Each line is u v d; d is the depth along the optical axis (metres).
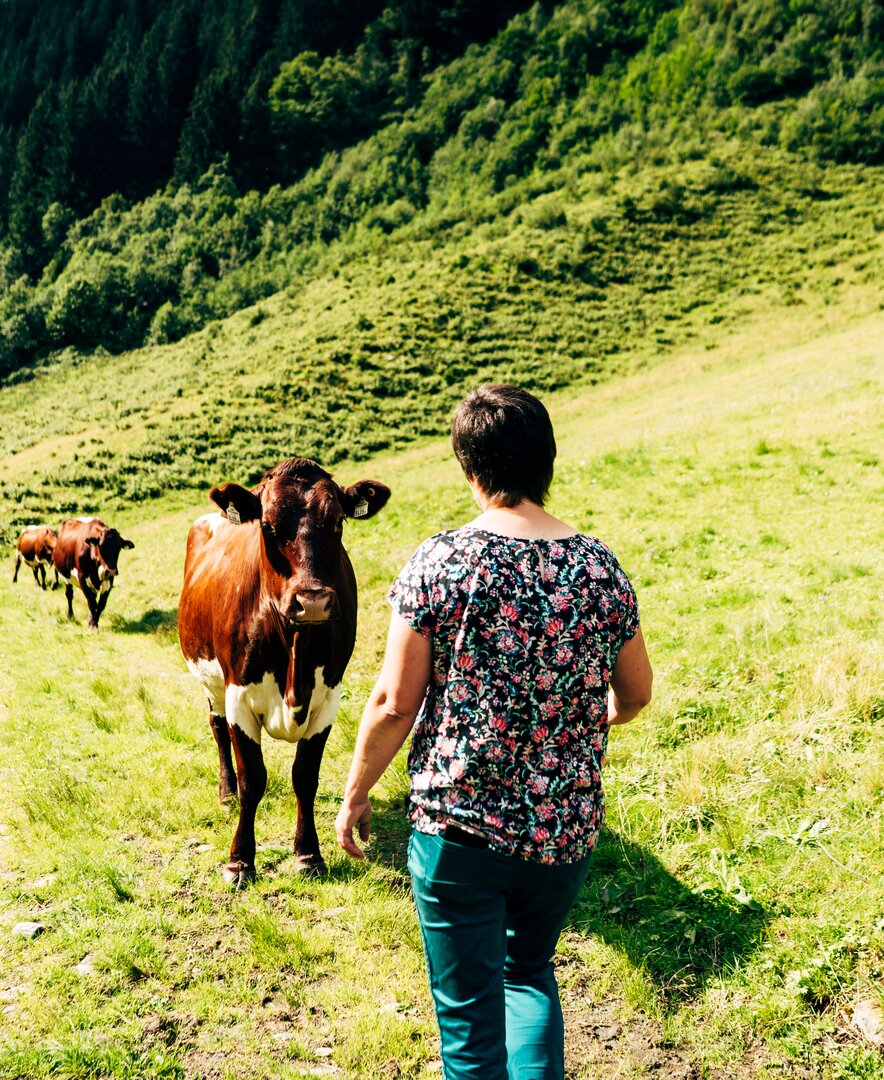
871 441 13.03
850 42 93.38
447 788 2.14
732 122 78.00
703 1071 3.13
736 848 4.23
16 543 25.22
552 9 151.88
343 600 4.47
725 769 4.86
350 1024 3.41
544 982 2.37
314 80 139.25
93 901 4.19
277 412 35.25
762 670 6.09
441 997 2.20
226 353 50.56
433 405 35.38
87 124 132.12
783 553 9.09
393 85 141.12
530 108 111.12
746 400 20.33
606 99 102.31
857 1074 3.01
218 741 5.45
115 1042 3.30
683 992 3.50
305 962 3.78
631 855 4.34
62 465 31.69
